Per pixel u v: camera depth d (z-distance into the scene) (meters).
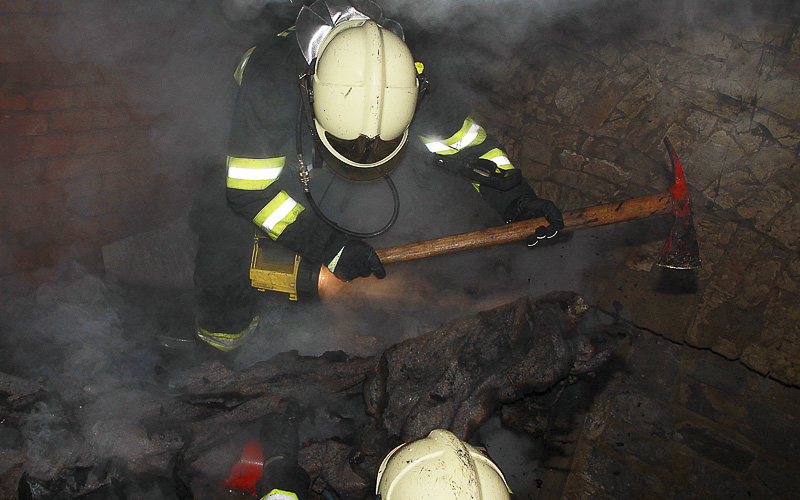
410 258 2.14
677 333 2.58
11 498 1.71
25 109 2.60
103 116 2.88
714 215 2.47
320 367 2.12
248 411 1.91
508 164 2.27
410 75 1.74
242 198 1.97
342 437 1.95
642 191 2.69
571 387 2.48
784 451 2.27
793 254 2.26
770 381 2.37
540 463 2.18
